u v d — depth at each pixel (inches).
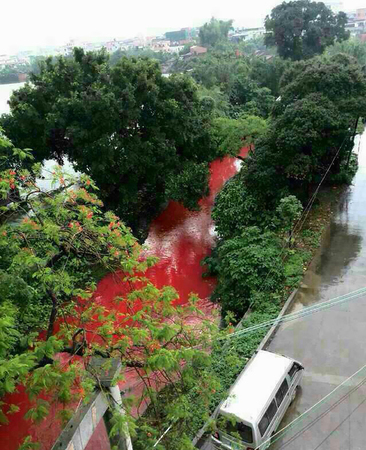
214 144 981.8
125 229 363.9
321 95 783.1
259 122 992.2
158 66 872.9
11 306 297.9
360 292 544.7
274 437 378.9
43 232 341.4
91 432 250.7
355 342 482.6
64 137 808.9
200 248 878.4
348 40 1950.1
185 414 298.0
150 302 345.4
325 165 893.8
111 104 736.3
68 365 273.4
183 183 864.3
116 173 804.0
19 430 454.0
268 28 1796.3
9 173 362.3
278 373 395.5
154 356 257.6
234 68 1798.7
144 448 295.4
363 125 1214.9
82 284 689.6
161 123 858.8
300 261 638.5
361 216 768.3
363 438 374.9
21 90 806.5
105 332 303.1
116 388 280.7
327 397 417.4
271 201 792.3
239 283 609.0
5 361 209.5
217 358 458.6
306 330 507.5
